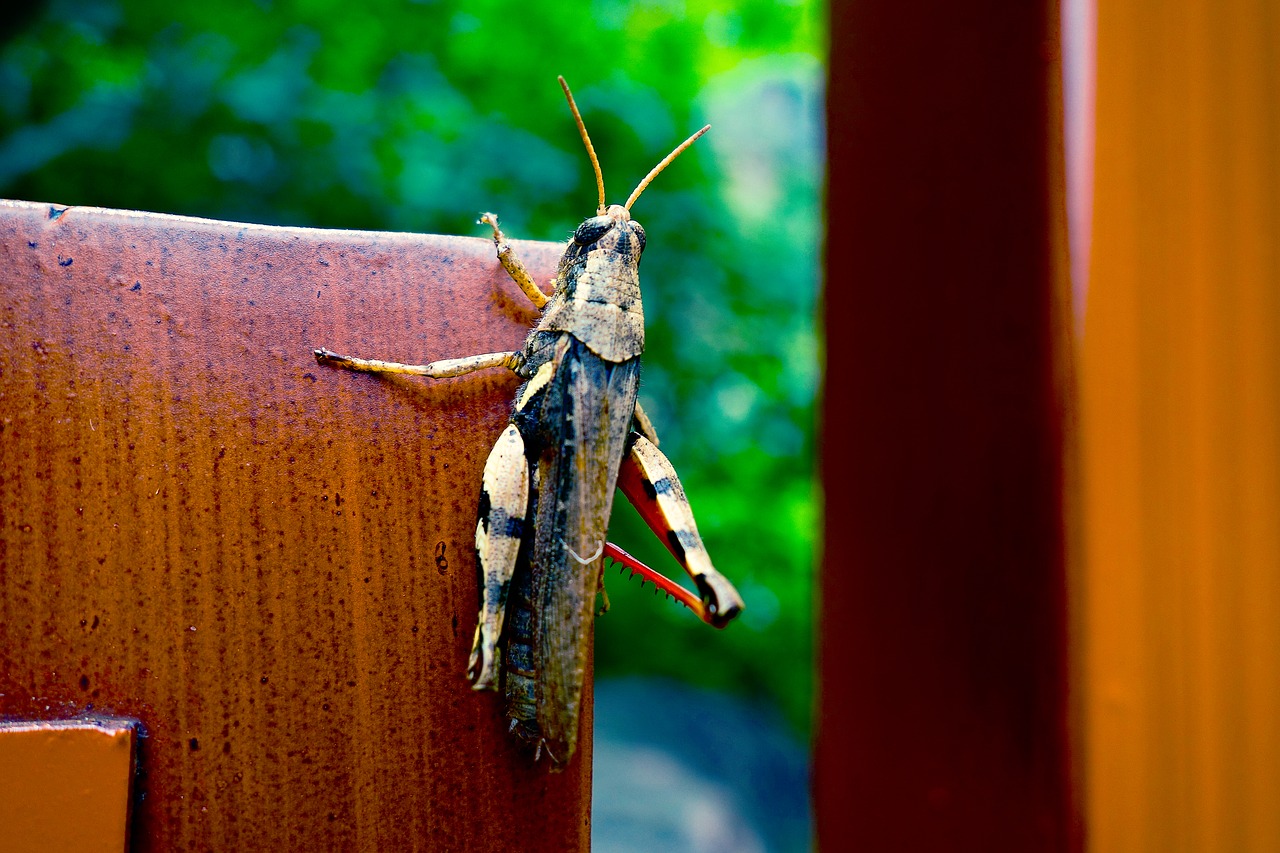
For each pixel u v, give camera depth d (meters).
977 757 0.25
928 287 0.26
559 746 0.23
